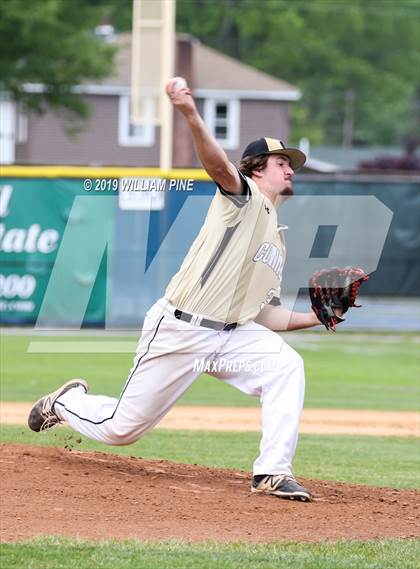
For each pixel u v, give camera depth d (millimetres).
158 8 60219
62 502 17016
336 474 22953
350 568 14406
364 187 54562
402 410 34531
